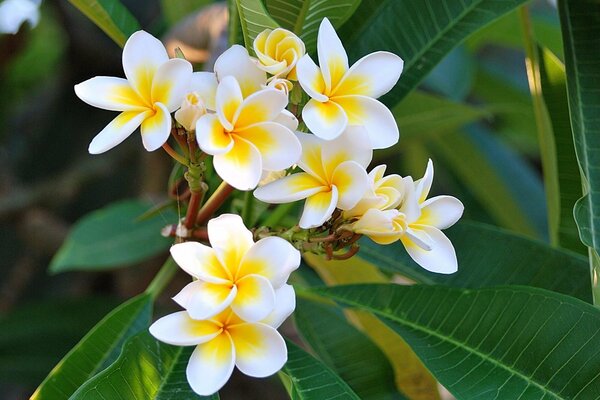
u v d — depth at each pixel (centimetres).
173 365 95
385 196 90
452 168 196
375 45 110
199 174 93
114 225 144
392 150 161
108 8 106
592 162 101
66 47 194
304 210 89
